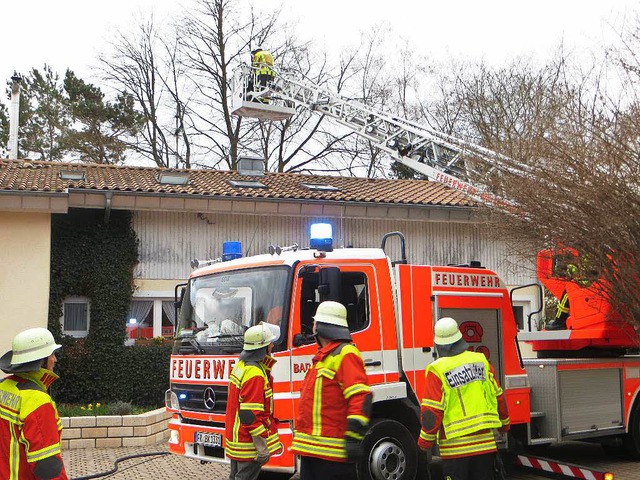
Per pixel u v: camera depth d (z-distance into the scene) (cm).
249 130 2952
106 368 1461
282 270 779
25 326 1380
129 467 996
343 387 550
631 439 1002
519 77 2141
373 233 1727
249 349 673
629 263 741
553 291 1041
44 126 3462
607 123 722
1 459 444
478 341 873
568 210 744
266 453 664
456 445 608
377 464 758
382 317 804
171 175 1645
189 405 839
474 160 1091
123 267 1509
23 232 1397
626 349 1027
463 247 1791
